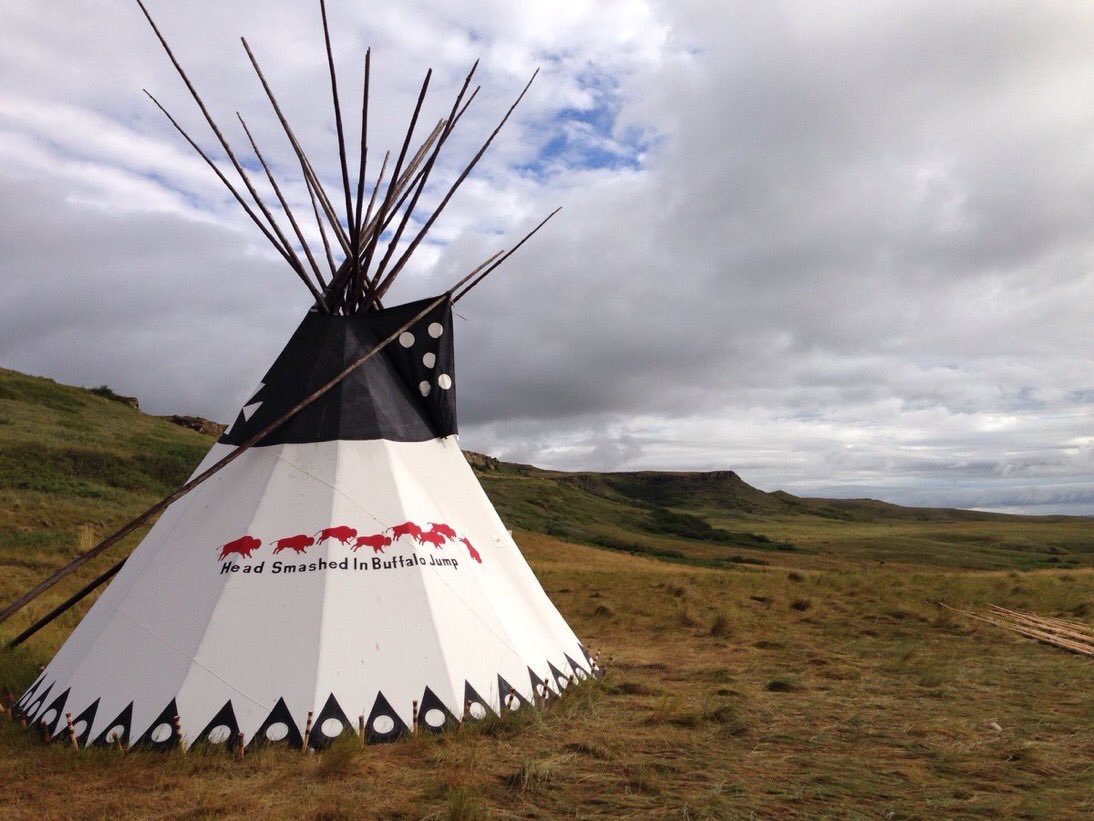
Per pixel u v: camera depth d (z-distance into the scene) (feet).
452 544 20.25
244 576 17.94
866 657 27.84
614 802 12.90
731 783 13.83
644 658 28.68
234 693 16.19
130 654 17.28
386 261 23.47
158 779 14.17
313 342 22.20
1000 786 13.83
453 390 23.24
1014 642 30.99
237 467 20.47
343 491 19.60
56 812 12.82
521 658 19.22
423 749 15.62
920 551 320.50
